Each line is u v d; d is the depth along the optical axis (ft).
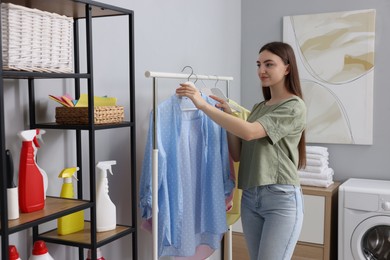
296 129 7.16
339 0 11.41
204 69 10.43
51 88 6.41
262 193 7.21
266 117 6.97
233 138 7.93
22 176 5.22
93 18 7.04
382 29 11.07
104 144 7.34
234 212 8.57
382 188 10.05
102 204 6.32
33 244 6.11
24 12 4.88
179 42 9.35
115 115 6.24
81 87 6.89
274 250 7.09
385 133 11.18
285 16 11.92
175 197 7.15
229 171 7.97
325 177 10.66
